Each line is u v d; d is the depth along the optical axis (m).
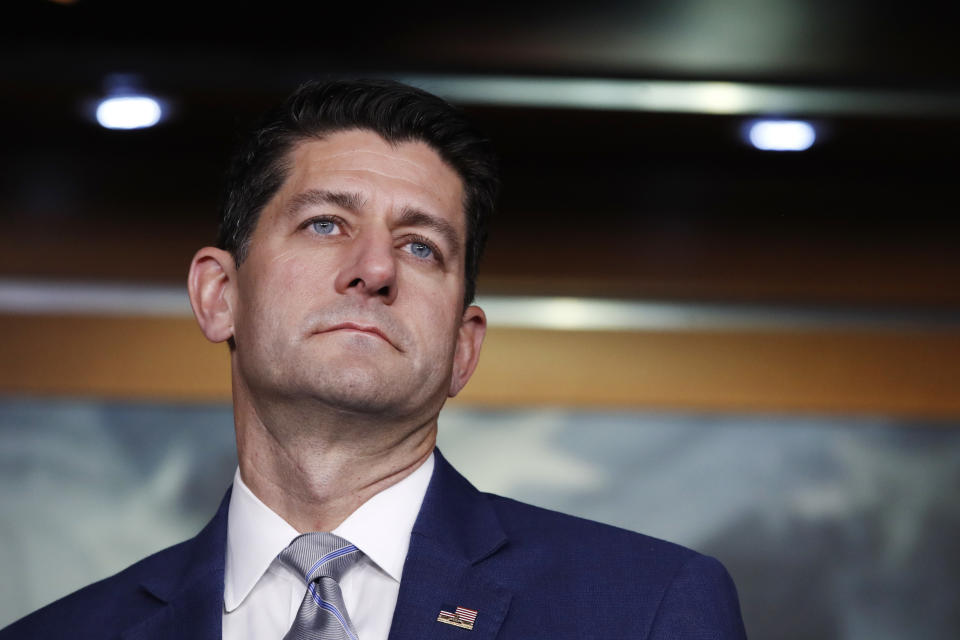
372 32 9.93
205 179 11.88
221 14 9.73
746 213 12.10
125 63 10.16
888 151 11.44
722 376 11.67
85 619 3.18
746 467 11.41
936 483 11.36
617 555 3.02
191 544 3.28
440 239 3.11
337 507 3.01
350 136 3.20
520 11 9.62
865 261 12.03
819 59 10.16
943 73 10.23
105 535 11.09
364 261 2.91
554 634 2.81
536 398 11.55
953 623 11.02
